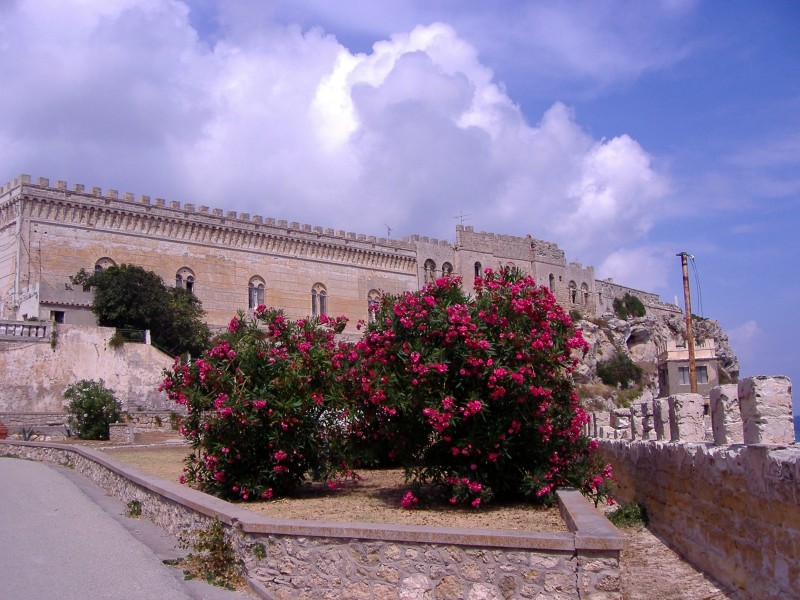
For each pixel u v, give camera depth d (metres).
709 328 147.38
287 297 82.88
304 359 19.11
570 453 17.59
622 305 131.00
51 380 47.34
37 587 10.65
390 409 16.36
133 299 59.66
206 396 19.03
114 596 10.31
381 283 92.62
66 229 65.12
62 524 15.91
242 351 19.22
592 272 123.12
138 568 11.95
